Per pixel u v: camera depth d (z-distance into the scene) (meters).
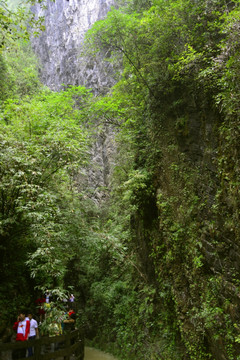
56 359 8.31
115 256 11.41
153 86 10.88
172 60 9.88
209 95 8.91
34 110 12.20
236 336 6.65
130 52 11.68
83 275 18.36
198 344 8.04
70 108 15.46
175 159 10.15
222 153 7.96
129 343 12.57
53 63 34.19
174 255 9.61
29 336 8.16
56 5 36.47
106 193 21.25
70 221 10.47
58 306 9.07
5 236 9.76
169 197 10.16
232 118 7.23
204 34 8.82
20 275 10.90
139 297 12.84
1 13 8.61
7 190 9.47
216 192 8.14
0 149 9.33
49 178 10.40
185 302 8.88
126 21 11.74
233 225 7.14
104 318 16.17
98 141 23.84
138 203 12.17
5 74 20.86
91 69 27.19
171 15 9.56
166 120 10.80
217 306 7.38
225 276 7.33
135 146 12.73
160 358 9.92
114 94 13.81
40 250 8.36
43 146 9.91
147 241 12.39
